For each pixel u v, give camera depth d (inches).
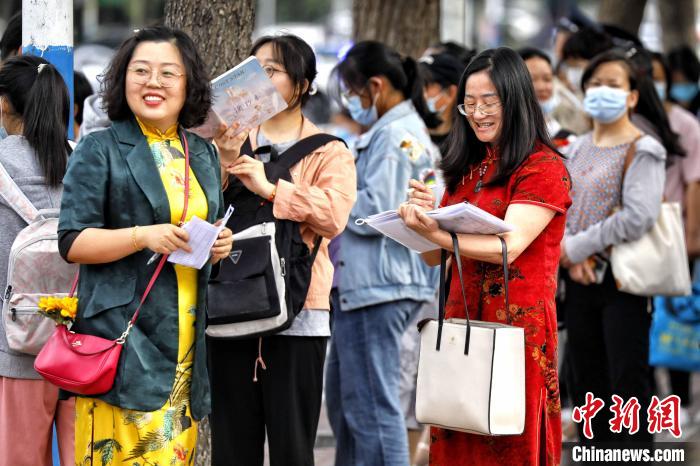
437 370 422.3
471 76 439.2
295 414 475.2
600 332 642.2
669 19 1416.1
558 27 892.6
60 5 513.3
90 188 391.2
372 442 569.6
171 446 404.8
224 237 406.6
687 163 802.8
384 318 572.1
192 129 464.1
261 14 3592.5
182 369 406.6
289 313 462.0
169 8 569.6
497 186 440.5
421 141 585.9
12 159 457.1
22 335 442.9
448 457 445.4
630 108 642.8
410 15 895.1
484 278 439.5
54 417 470.6
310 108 1219.2
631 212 617.0
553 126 796.6
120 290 393.1
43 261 441.1
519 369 414.6
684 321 778.8
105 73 409.4
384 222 432.8
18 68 464.8
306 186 474.3
